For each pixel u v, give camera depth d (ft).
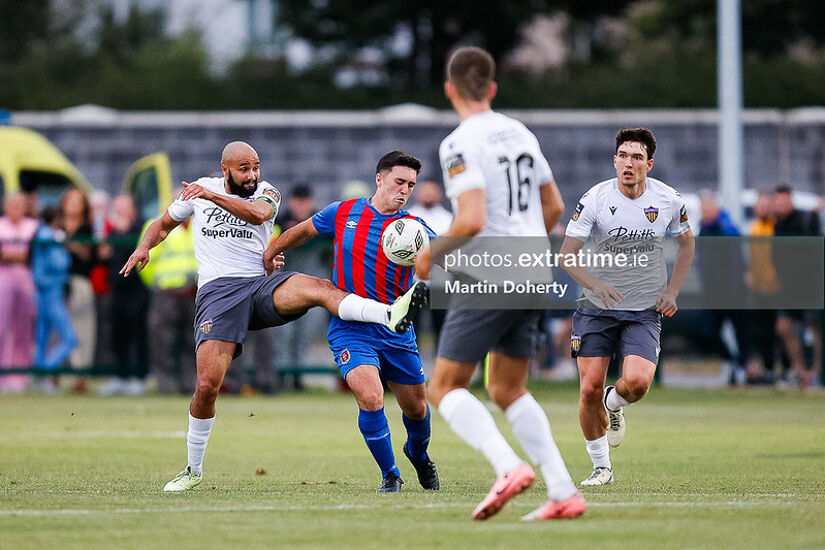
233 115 311.47
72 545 69.87
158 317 206.80
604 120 306.96
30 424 159.84
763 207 221.05
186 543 70.38
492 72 77.51
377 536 72.13
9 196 210.79
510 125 76.95
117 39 483.51
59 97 421.18
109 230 221.87
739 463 118.32
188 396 206.59
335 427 157.99
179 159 311.06
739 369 220.23
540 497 90.79
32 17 491.72
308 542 70.44
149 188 217.77
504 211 75.92
